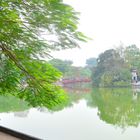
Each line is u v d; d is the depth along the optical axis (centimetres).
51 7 409
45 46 446
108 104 2094
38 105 528
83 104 2155
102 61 3522
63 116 1514
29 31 432
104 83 3462
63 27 420
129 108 1873
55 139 1065
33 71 496
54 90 517
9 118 1332
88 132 1249
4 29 423
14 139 559
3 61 513
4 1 407
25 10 418
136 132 1272
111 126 1389
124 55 3469
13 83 517
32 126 1200
